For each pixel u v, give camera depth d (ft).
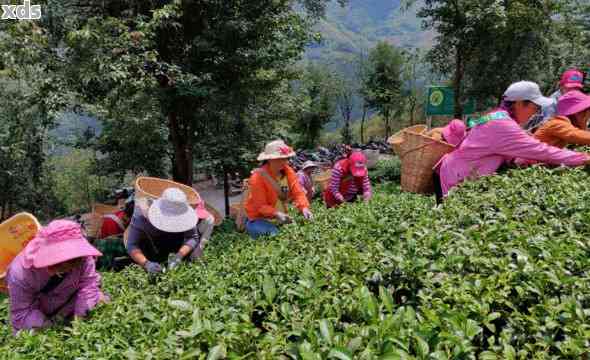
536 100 13.44
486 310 6.22
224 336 6.43
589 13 73.82
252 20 41.57
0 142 49.21
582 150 14.69
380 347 5.48
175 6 34.73
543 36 66.44
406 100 132.57
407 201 17.21
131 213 22.68
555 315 6.04
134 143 46.57
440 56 72.43
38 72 35.06
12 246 14.67
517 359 5.74
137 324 8.91
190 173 48.03
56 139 55.01
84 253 11.55
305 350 5.41
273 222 18.57
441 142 15.48
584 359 5.37
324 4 55.01
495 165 13.61
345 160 23.53
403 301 7.27
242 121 46.60
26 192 55.88
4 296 17.16
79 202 78.89
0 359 9.37
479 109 76.18
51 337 9.89
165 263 16.80
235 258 13.17
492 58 67.46
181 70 39.52
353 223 13.69
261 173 18.12
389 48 128.77
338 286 7.73
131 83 35.27
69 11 38.70
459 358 5.41
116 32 35.68
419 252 8.27
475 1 62.75
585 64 71.92
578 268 7.20
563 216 9.64
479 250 7.95
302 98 54.75
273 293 7.75
